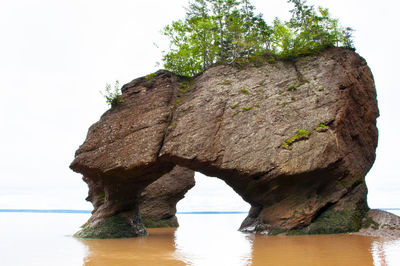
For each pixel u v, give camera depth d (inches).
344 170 775.7
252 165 768.9
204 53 994.1
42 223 1498.5
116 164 802.8
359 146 858.8
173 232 1004.6
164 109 832.9
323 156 754.2
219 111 817.5
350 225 738.2
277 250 511.2
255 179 792.3
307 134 772.6
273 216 804.0
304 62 873.5
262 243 613.0
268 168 761.6
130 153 802.2
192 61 1002.1
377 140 936.9
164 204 1437.0
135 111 860.6
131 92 903.1
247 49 928.3
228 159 777.6
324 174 764.6
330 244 561.9
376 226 733.3
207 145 784.3
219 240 705.0
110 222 826.8
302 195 776.9
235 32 944.9
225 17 1024.9
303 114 801.6
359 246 529.0
